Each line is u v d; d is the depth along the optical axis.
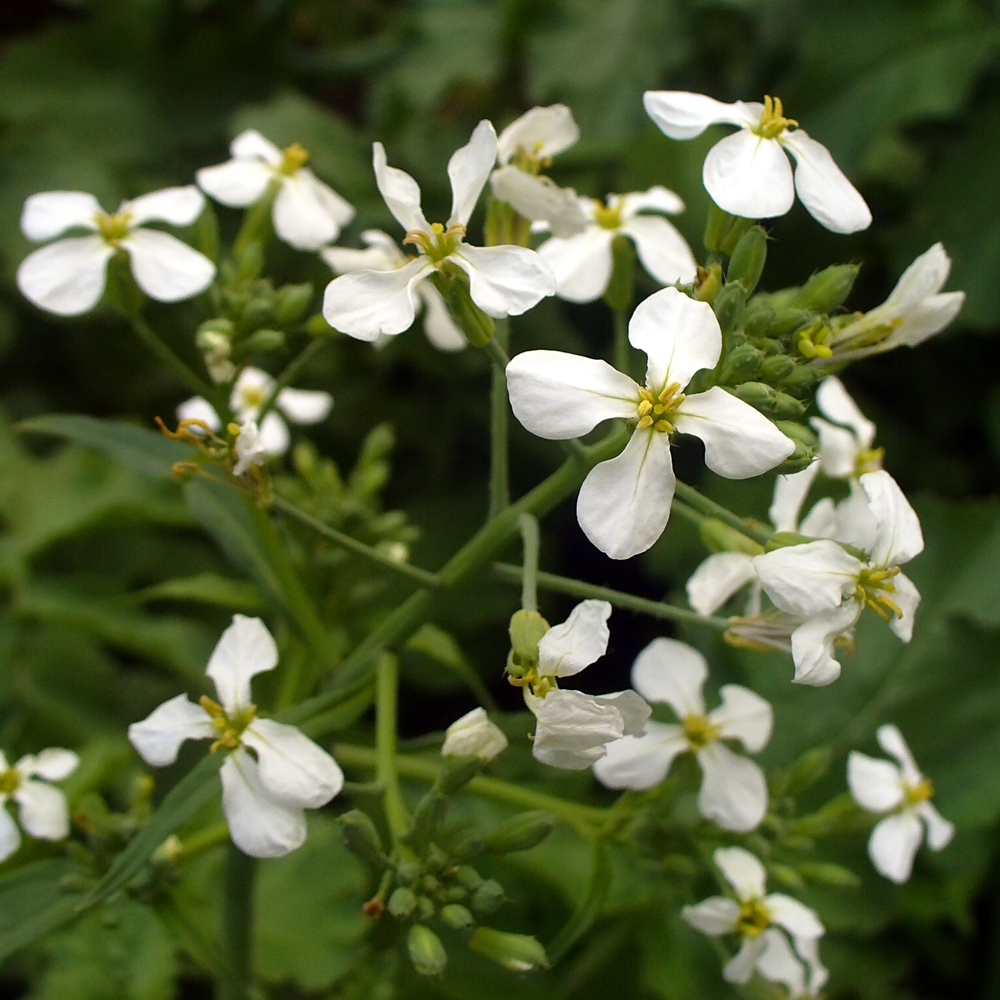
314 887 0.29
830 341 0.23
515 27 0.36
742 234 0.23
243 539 0.24
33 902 0.24
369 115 0.39
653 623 0.32
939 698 0.30
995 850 0.31
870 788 0.26
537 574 0.23
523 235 0.24
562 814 0.24
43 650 0.30
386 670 0.23
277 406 0.29
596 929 0.28
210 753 0.22
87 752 0.28
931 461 0.34
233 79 0.40
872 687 0.30
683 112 0.23
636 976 0.28
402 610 0.24
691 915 0.24
